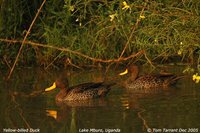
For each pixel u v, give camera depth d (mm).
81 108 22578
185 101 22578
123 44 28969
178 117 20750
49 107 22750
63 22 29469
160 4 27500
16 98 23891
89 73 27922
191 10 27547
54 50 29203
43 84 25922
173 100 22828
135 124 20266
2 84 26141
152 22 27844
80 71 28391
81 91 23938
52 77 27281
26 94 24453
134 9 28359
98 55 28922
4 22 29500
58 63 29391
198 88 24250
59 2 30016
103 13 28953
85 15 29000
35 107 22734
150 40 28359
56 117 21484
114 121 20672
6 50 29500
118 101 23234
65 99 23703
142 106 22266
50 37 29266
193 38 27078
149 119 20688
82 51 28969
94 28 29094
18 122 21016
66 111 22203
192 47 27719
